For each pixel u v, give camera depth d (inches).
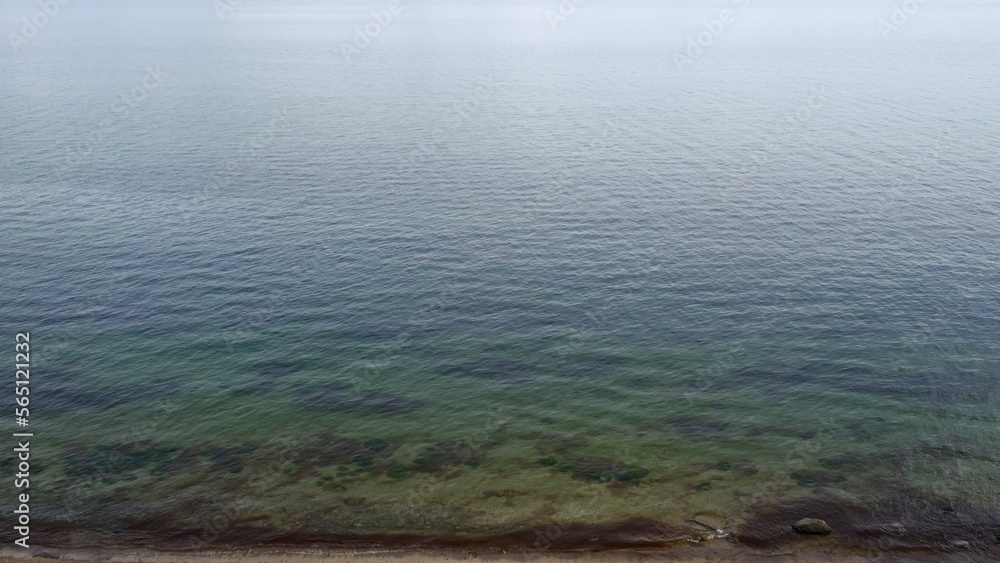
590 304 1958.7
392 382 1611.7
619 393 1560.0
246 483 1286.9
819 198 2787.9
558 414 1491.1
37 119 4190.5
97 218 2603.3
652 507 1216.8
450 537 1151.0
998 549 1111.6
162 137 3784.5
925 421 1437.0
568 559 1102.4
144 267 2197.3
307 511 1212.5
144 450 1380.4
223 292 2037.4
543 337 1795.0
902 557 1098.1
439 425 1459.2
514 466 1327.5
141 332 1824.6
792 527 1162.6
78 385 1595.7
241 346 1760.6
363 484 1283.2
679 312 1907.0
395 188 2955.2
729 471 1306.6
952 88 5152.6
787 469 1307.8
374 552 1118.4
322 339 1790.1
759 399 1526.8
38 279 2112.5
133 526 1178.6
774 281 2075.5
